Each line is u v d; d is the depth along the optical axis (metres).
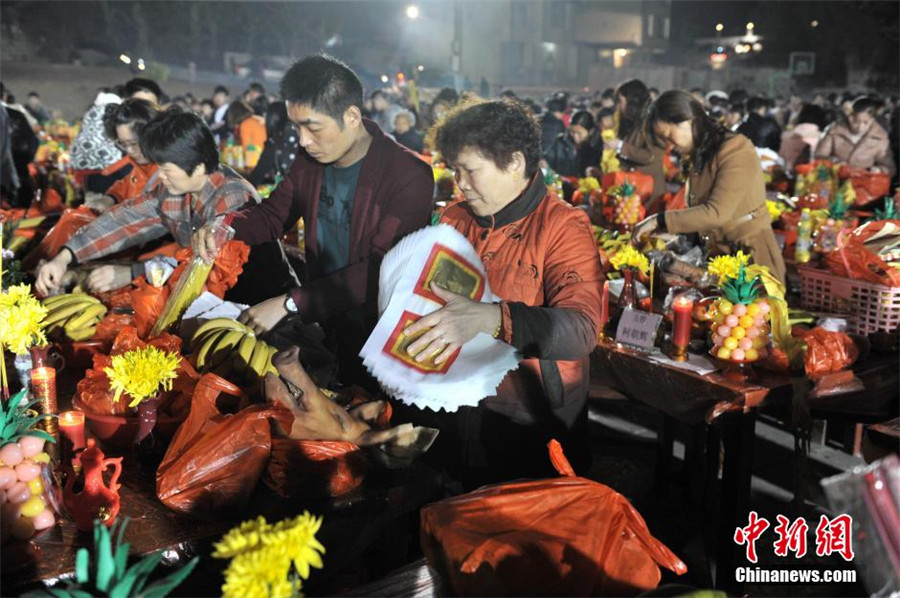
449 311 1.72
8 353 2.30
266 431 1.65
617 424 4.31
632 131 5.37
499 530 1.40
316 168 2.66
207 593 1.52
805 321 2.84
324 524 1.64
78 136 4.87
